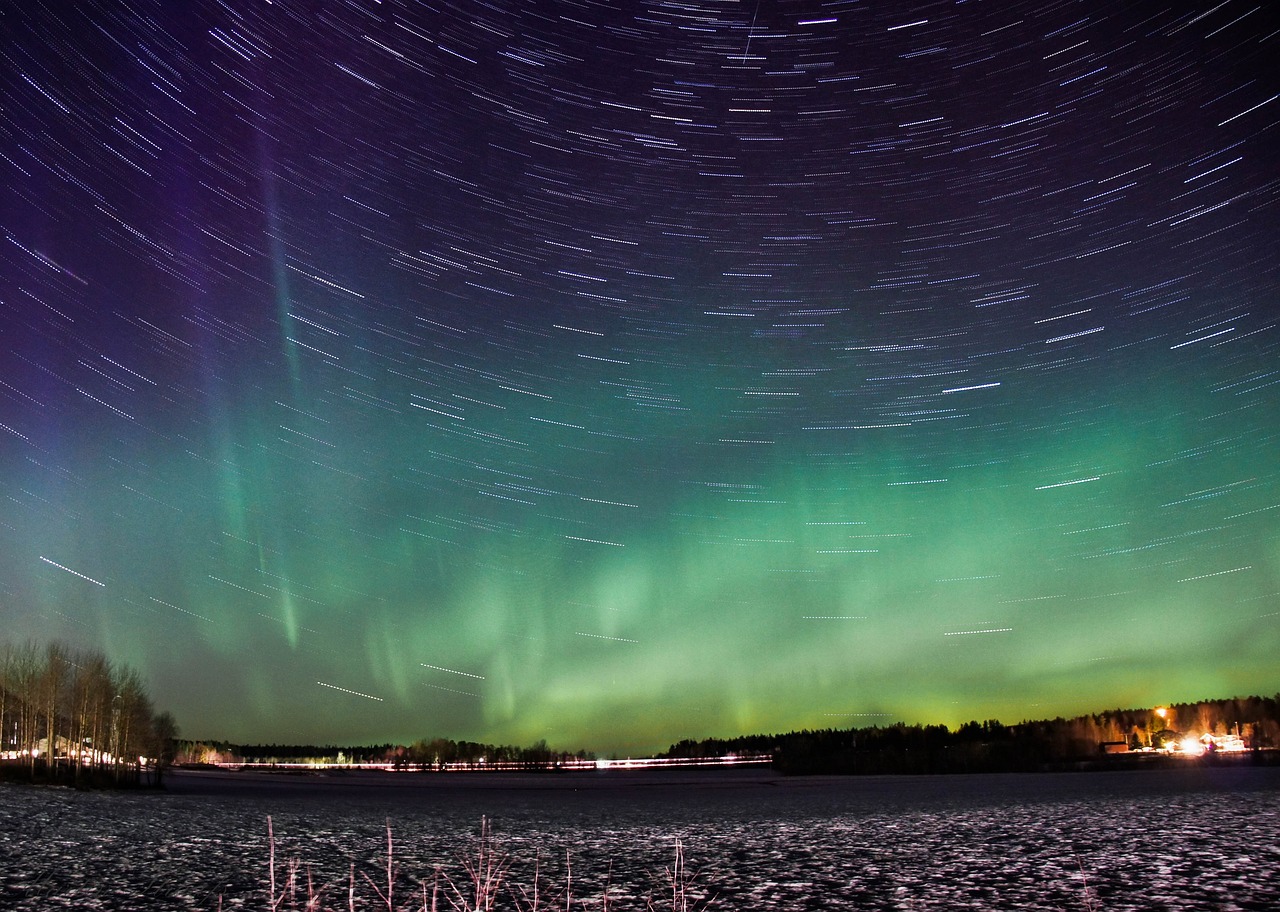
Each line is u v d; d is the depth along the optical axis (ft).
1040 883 70.28
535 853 95.96
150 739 234.58
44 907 63.05
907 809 150.00
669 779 398.62
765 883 73.82
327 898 66.23
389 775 437.17
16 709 198.90
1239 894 63.72
